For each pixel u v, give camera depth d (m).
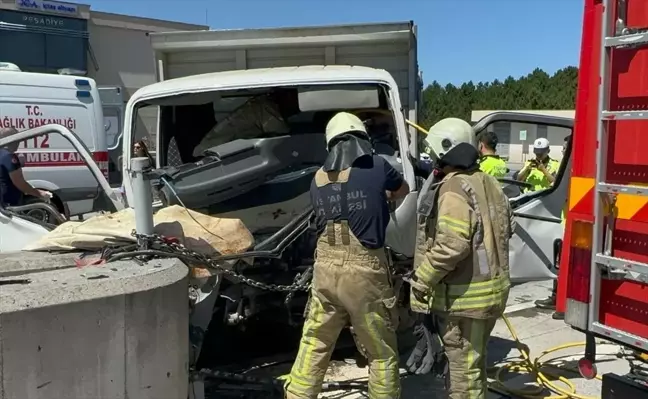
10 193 5.55
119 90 13.64
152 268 2.97
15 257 3.27
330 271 3.19
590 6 2.68
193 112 5.19
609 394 2.85
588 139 2.70
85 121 9.10
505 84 52.66
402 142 4.15
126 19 23.28
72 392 2.57
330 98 4.29
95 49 22.34
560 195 5.53
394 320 3.31
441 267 3.02
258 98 4.53
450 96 55.25
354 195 3.15
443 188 3.13
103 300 2.62
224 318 4.30
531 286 6.99
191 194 3.90
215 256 3.51
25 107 8.48
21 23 19.67
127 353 2.71
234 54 6.13
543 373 4.39
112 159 12.52
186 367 3.03
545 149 6.31
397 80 5.83
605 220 2.61
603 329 2.63
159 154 5.22
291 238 3.79
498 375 4.28
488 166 6.05
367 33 5.62
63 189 8.88
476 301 3.10
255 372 4.40
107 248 3.27
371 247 3.17
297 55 6.05
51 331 2.50
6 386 2.40
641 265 2.43
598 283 2.65
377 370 3.28
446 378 3.64
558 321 5.61
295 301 4.36
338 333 3.33
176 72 6.29
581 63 2.74
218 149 4.04
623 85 2.49
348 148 3.24
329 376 4.29
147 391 2.80
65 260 3.21
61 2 20.58
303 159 4.17
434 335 3.91
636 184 2.47
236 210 4.27
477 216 3.08
